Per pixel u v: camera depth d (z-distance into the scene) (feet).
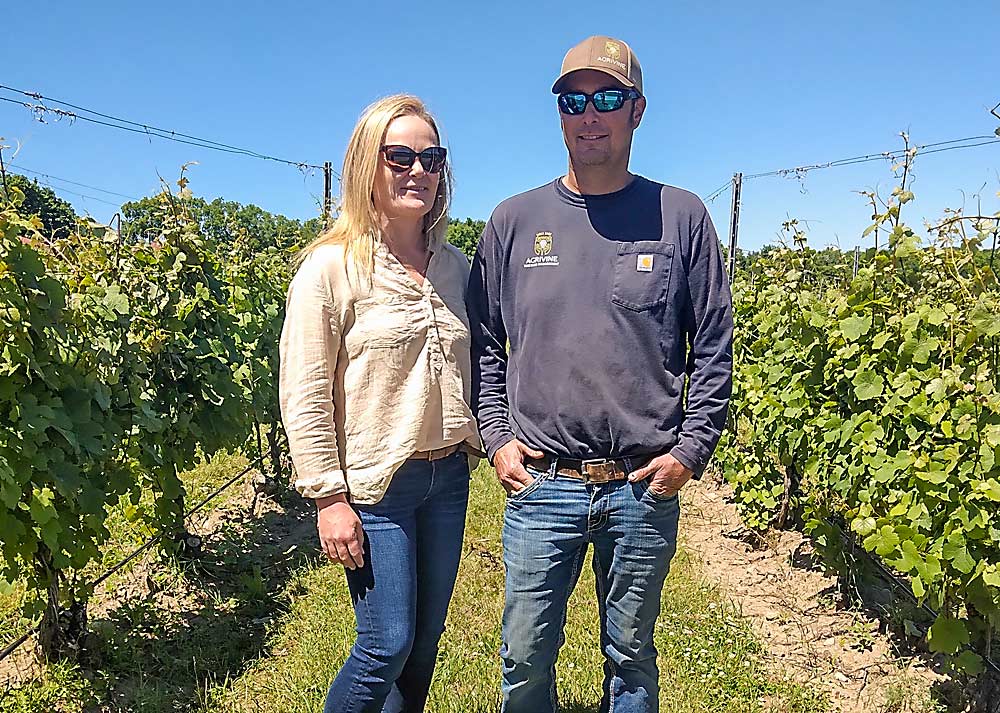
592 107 7.72
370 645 7.94
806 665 12.95
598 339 7.89
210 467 25.02
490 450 8.40
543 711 9.13
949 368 12.05
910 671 12.80
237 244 26.94
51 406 11.44
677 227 7.95
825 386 15.96
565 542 8.24
